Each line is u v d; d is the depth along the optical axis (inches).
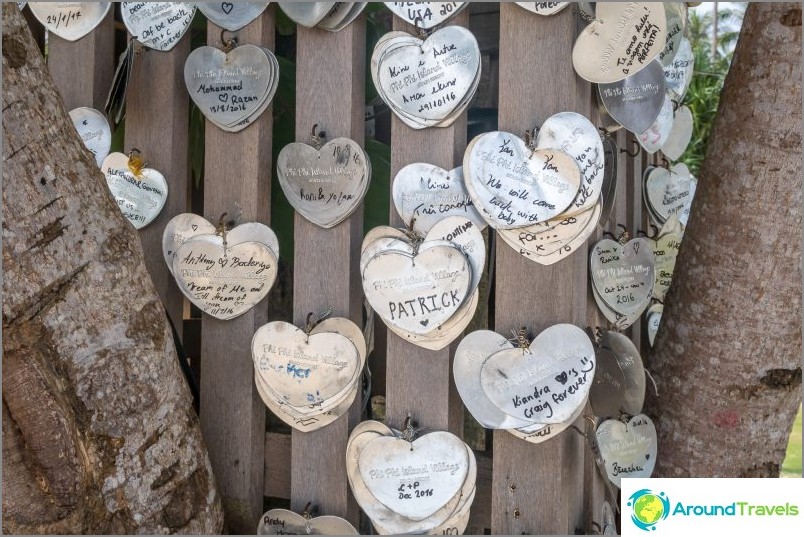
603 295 48.5
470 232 43.3
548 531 42.8
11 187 36.8
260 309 50.2
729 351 54.7
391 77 44.8
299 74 48.3
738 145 54.6
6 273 36.3
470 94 43.1
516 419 42.3
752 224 53.6
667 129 66.5
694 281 56.8
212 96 49.9
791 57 52.4
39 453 37.1
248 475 49.6
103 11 54.0
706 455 55.8
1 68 37.1
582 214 41.6
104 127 53.3
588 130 41.3
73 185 39.4
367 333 51.3
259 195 50.0
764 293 53.6
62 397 37.7
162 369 42.2
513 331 43.1
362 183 46.2
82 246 39.1
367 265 44.9
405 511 43.9
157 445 41.7
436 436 43.8
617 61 41.6
